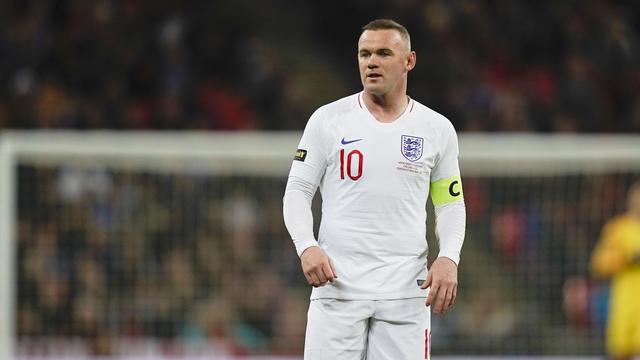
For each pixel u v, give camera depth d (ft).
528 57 200.03
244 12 205.46
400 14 199.00
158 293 123.34
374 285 57.21
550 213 128.26
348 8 208.03
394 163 57.41
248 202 125.70
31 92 173.99
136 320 122.72
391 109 58.13
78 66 180.65
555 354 127.65
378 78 56.85
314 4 211.61
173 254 124.06
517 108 184.34
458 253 57.88
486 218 128.77
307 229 56.95
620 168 126.82
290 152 115.55
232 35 192.24
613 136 188.44
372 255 57.36
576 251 128.26
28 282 121.19
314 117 58.70
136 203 123.65
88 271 122.31
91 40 182.70
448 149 59.06
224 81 189.16
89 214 122.72
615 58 198.08
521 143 118.73
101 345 121.80
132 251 123.54
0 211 110.93
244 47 192.03
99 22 186.80
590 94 185.06
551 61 199.82
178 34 188.03
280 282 126.00
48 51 181.16
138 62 183.62
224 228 125.39
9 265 110.63
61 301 121.70
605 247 120.57
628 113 195.93
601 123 186.09
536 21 200.95
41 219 122.11
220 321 124.16
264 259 126.00
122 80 181.88
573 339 127.85
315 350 57.67
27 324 121.08
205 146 115.24
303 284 126.52
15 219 118.21
